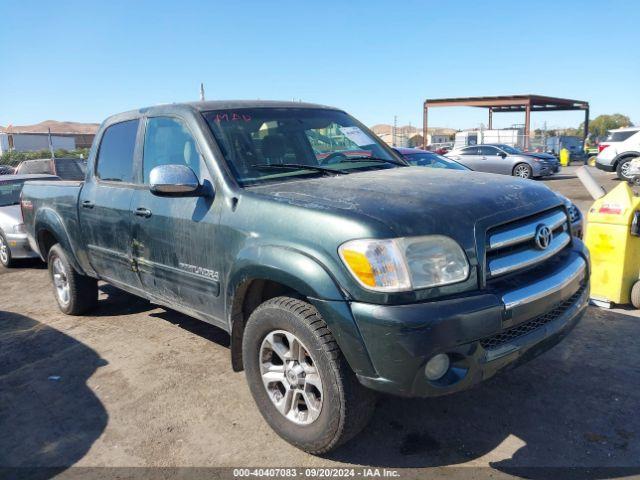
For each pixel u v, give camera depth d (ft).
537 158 67.92
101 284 22.76
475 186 10.22
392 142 88.74
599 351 13.57
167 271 12.53
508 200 9.69
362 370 8.54
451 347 8.18
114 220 14.17
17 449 10.70
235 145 11.78
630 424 10.38
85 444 10.71
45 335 16.92
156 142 13.26
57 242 18.98
